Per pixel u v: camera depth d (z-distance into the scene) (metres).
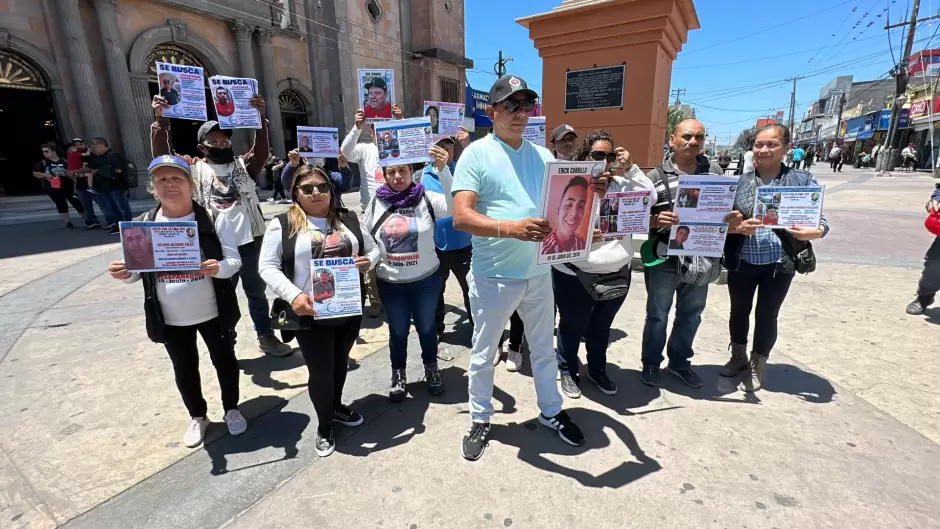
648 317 3.03
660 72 4.39
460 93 23.91
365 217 3.02
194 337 2.45
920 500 2.00
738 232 2.66
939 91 21.45
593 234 2.36
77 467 2.29
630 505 2.02
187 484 2.18
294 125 19.92
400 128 2.81
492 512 1.99
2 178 14.06
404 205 2.85
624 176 2.83
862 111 38.31
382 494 2.11
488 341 2.34
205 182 3.31
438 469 2.28
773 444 2.40
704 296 2.89
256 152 3.59
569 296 2.83
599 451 2.40
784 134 2.62
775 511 1.96
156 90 15.38
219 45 16.19
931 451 2.31
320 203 2.44
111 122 13.81
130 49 13.82
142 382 3.12
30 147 14.15
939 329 3.76
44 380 3.14
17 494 2.11
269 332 3.64
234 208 3.36
